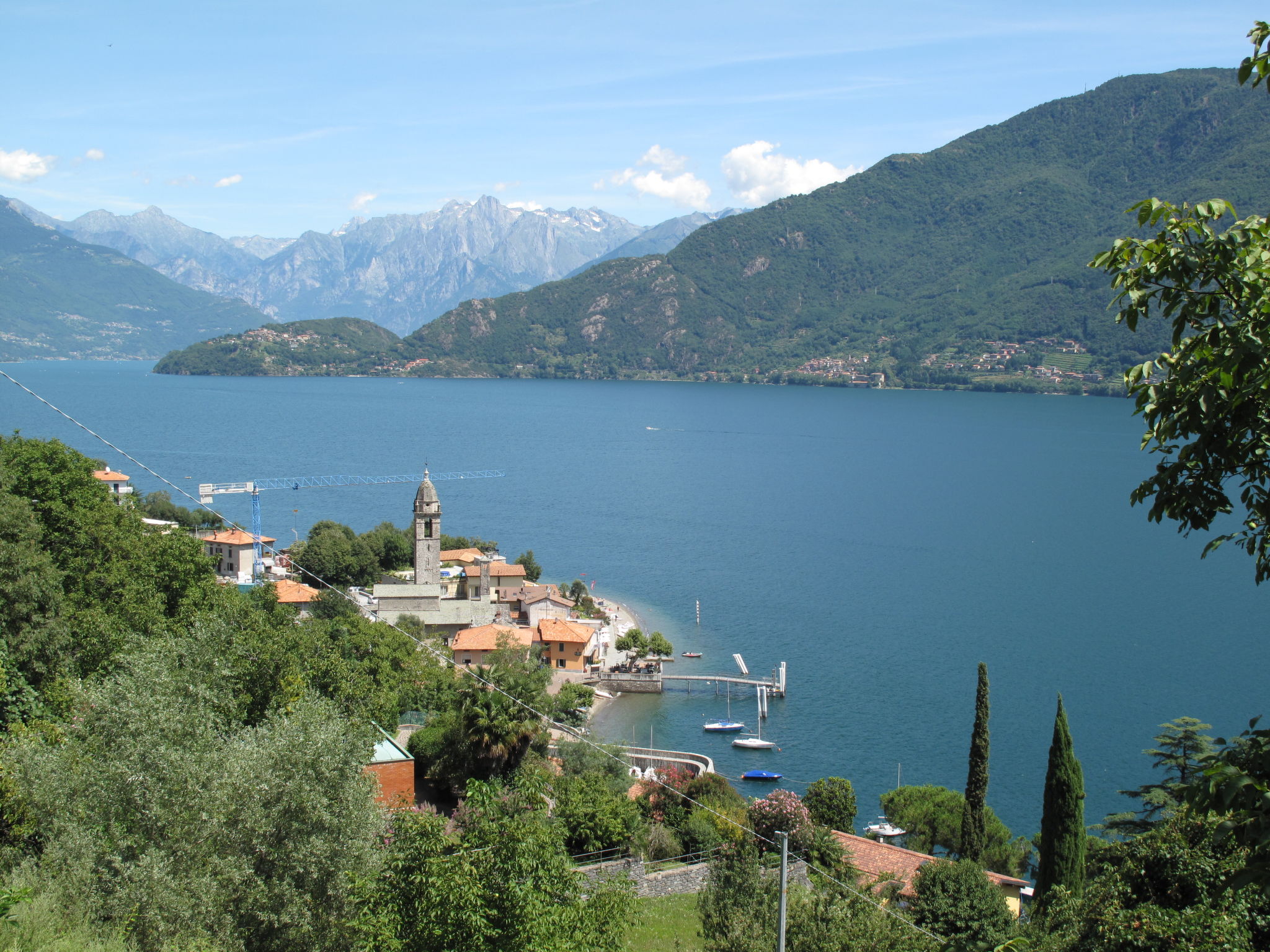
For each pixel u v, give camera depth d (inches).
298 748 1334.9
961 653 5408.5
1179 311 668.1
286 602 4660.4
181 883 1170.6
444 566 6446.9
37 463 2815.0
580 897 1229.1
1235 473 647.1
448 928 1063.6
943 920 1694.1
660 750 3863.2
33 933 1063.6
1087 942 1082.1
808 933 1370.6
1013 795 3575.3
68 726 1563.7
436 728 2620.6
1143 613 6353.3
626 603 6466.5
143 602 2431.1
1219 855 1058.1
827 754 3978.8
